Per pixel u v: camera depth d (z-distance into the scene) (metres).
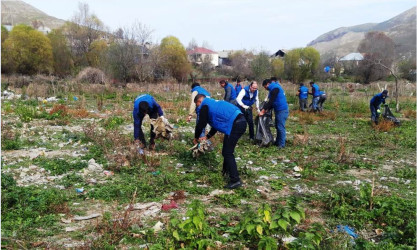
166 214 4.81
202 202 5.34
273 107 9.22
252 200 5.50
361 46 52.47
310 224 4.59
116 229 4.16
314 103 17.02
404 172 7.21
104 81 27.97
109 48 33.00
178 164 7.15
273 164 7.66
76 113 13.59
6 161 7.18
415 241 4.11
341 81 48.84
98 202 5.26
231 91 10.45
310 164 7.60
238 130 5.88
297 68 47.19
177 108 16.06
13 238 3.97
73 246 3.89
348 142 10.37
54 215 4.68
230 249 3.87
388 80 46.19
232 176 5.96
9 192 5.24
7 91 22.27
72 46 48.84
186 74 42.47
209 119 6.04
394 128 12.84
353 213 4.96
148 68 34.28
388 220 4.75
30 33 38.72
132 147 7.31
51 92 21.58
